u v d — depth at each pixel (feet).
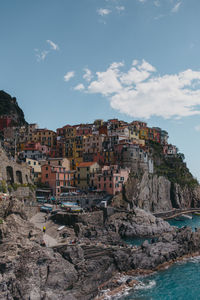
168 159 593.01
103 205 335.88
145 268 206.39
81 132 549.95
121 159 455.63
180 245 242.17
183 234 253.24
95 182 405.18
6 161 288.71
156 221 323.57
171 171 555.28
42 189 363.15
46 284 157.99
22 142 522.06
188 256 241.76
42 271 161.27
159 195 474.08
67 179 398.83
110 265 193.67
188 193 557.33
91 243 218.18
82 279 172.96
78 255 183.32
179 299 163.94
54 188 375.04
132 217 314.76
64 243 201.67
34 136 557.74
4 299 141.49
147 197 438.40
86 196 353.92
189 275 199.52
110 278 188.55
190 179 597.93
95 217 289.74
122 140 482.28
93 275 177.88
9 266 153.48
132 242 275.39
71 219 266.77
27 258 162.30
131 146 454.81
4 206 194.90
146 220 315.17
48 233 232.12
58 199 329.93
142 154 473.26
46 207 285.64
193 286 181.16
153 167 523.29
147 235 301.63
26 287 149.89
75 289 164.35
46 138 552.00
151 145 577.84
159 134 649.20
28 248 168.04
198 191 576.20
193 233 261.03
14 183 291.58
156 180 476.54
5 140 542.57
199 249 256.73
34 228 194.70
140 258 208.03
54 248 186.09
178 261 230.27
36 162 411.13
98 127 572.92
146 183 447.01
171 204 510.99
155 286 181.78
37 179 394.32
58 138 557.74
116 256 198.18
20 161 354.54
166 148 622.54
